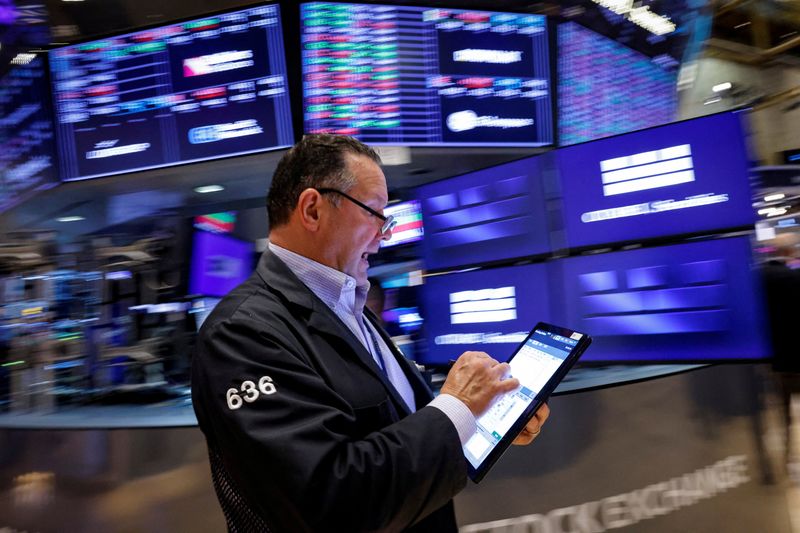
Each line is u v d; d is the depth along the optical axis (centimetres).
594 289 260
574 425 215
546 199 262
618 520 215
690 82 391
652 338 249
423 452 80
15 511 226
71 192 366
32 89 324
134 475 216
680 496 224
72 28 313
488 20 316
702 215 239
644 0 341
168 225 357
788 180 496
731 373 240
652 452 223
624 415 221
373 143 314
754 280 229
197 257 328
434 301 302
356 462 76
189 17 305
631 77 352
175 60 313
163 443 215
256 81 309
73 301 310
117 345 303
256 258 402
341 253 100
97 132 326
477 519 204
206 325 92
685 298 242
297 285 97
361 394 91
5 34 312
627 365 265
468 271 287
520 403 99
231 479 93
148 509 213
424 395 116
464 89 319
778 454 246
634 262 252
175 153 322
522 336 269
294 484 74
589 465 215
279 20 301
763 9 441
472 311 286
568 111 337
